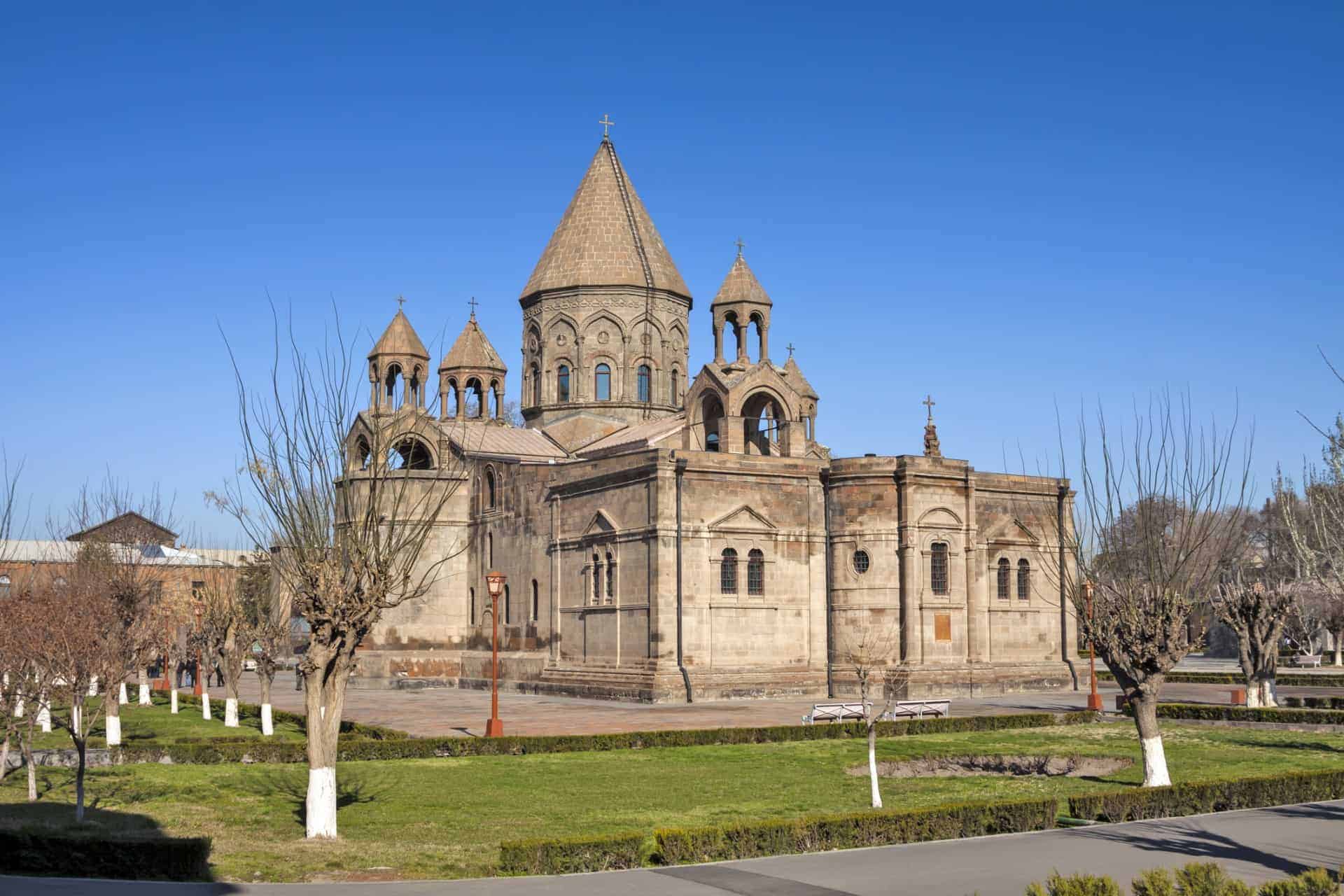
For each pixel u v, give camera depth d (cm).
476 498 7969
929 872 2262
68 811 3058
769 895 2091
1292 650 12144
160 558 7781
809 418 8538
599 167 8606
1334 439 3281
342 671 2806
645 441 7038
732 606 6388
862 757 4122
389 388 8450
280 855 2498
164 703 7200
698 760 4056
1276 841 2556
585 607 6819
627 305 8294
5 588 5912
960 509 6656
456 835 2758
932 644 6481
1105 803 2891
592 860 2355
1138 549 3891
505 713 5762
